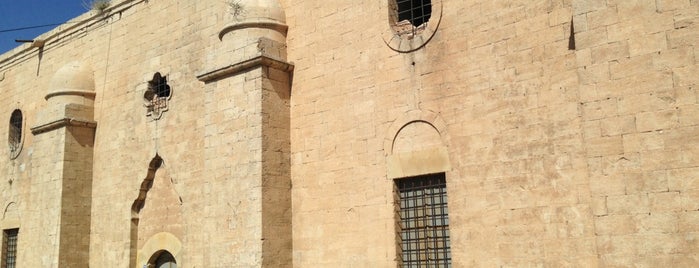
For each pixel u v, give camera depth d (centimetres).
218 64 1530
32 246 2078
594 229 1035
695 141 889
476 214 1181
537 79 1144
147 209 1856
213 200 1491
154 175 1855
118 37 2069
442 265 1238
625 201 930
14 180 2359
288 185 1459
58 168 2006
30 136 2334
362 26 1412
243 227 1410
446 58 1269
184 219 1706
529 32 1168
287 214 1441
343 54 1434
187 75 1795
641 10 958
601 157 961
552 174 1101
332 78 1442
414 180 1302
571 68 1106
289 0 1564
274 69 1487
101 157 2031
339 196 1380
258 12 1516
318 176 1425
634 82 948
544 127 1122
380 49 1372
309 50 1497
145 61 1947
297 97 1498
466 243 1185
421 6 1368
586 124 983
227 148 1484
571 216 1069
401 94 1323
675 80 916
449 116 1245
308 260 1406
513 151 1152
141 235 1858
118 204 1925
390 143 1321
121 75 2023
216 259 1452
